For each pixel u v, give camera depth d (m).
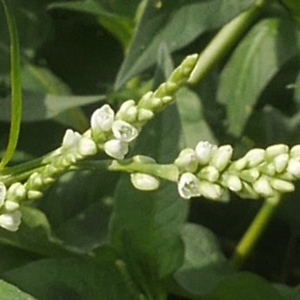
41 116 0.28
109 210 0.29
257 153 0.19
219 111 0.31
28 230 0.25
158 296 0.25
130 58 0.26
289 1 0.28
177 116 0.24
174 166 0.20
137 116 0.20
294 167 0.19
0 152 0.30
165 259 0.25
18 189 0.20
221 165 0.19
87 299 0.25
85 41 0.33
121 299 0.25
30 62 0.32
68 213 0.28
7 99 0.29
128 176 0.24
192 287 0.27
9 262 0.26
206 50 0.29
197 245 0.28
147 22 0.26
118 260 0.25
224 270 0.28
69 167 0.20
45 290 0.25
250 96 0.30
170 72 0.25
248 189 0.19
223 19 0.26
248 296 0.25
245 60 0.30
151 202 0.24
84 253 0.25
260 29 0.31
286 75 0.32
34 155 0.30
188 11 0.26
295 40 0.30
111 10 0.31
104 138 0.20
